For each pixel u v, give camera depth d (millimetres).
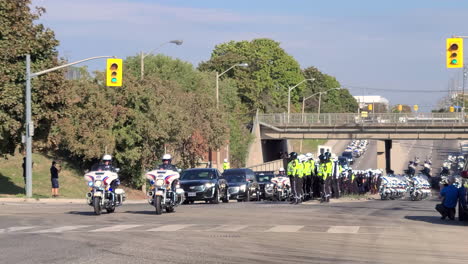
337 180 37156
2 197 33875
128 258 12023
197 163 62531
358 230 16969
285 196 38750
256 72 117688
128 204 34531
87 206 29234
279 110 120312
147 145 47281
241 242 14328
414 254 12797
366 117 88875
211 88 80000
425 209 27422
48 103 37594
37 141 39125
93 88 44938
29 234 16000
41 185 42250
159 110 46594
